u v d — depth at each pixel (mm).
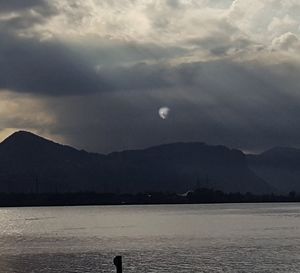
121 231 184250
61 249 124812
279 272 86000
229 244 131000
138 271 89438
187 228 194625
